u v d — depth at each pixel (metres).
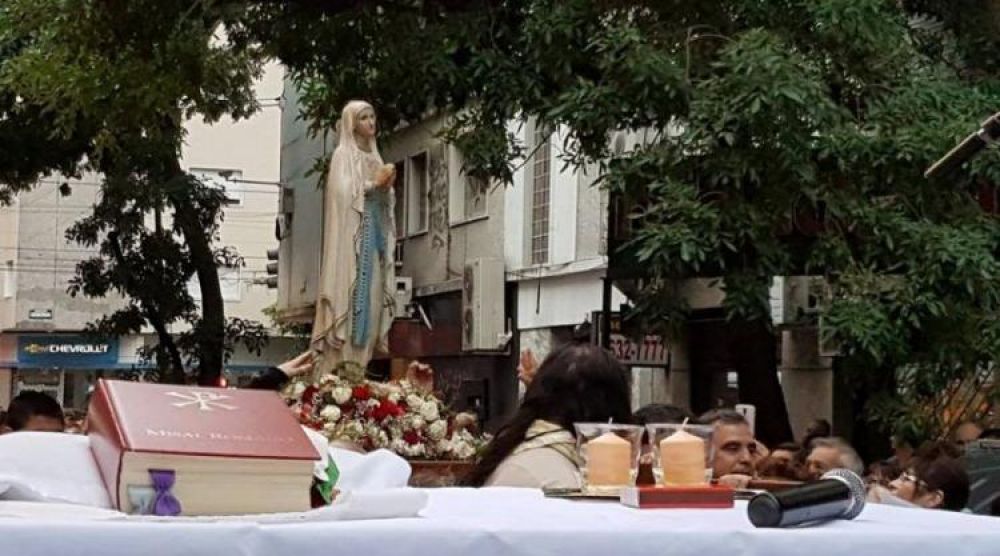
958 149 9.93
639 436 3.33
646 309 12.05
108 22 14.45
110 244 25.64
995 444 9.05
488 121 13.52
